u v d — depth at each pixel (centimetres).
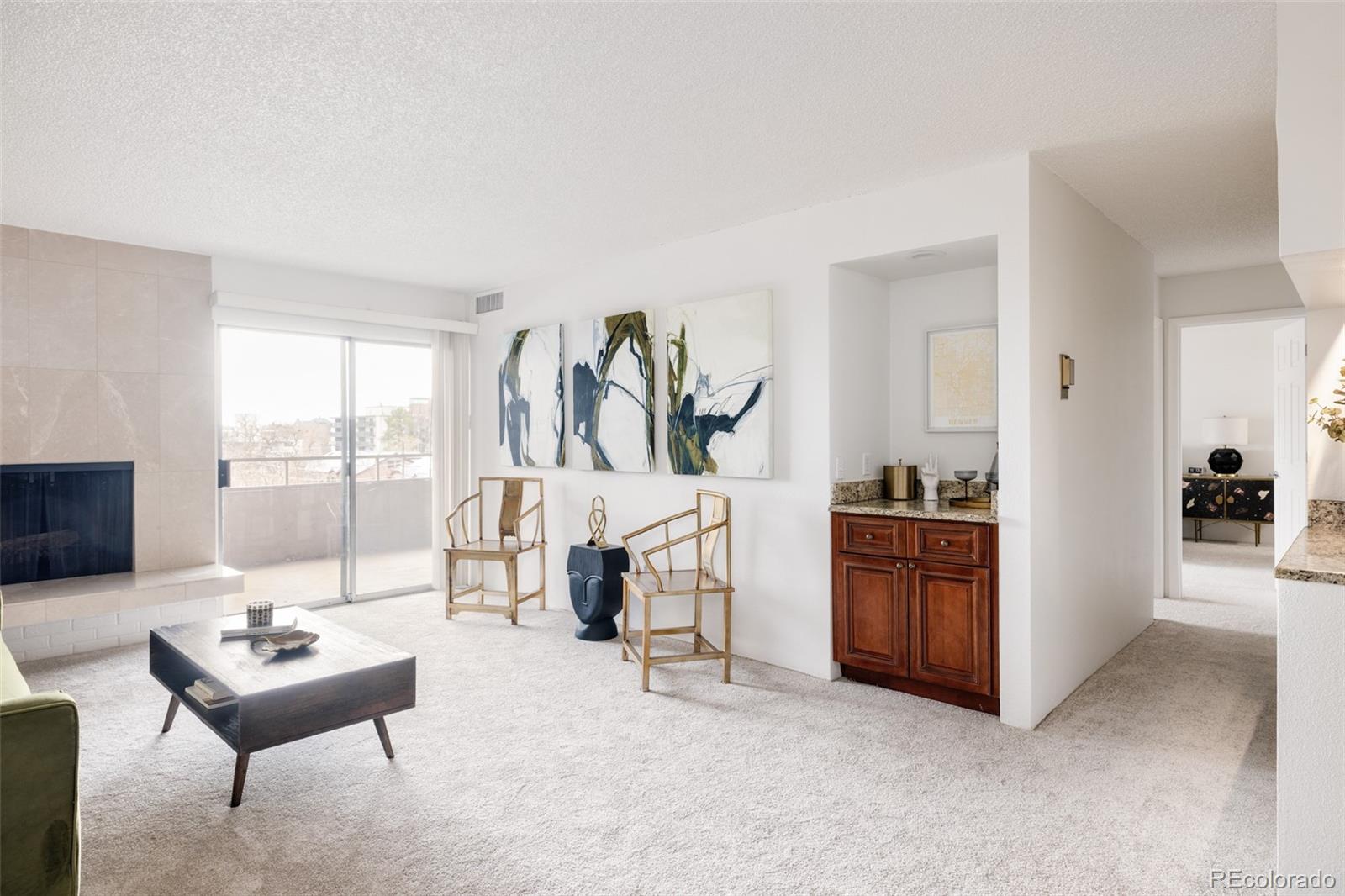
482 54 227
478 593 586
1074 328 357
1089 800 249
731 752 288
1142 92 256
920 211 343
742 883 203
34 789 147
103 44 219
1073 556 354
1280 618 189
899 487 392
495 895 198
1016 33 218
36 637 408
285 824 234
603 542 461
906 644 346
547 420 527
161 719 321
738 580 414
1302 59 205
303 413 529
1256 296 523
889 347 423
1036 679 315
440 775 269
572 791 257
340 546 547
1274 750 288
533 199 369
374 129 282
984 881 204
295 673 261
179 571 458
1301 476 508
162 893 198
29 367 416
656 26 212
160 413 460
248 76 240
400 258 486
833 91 254
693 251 437
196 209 381
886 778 266
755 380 395
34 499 421
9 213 387
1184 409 888
